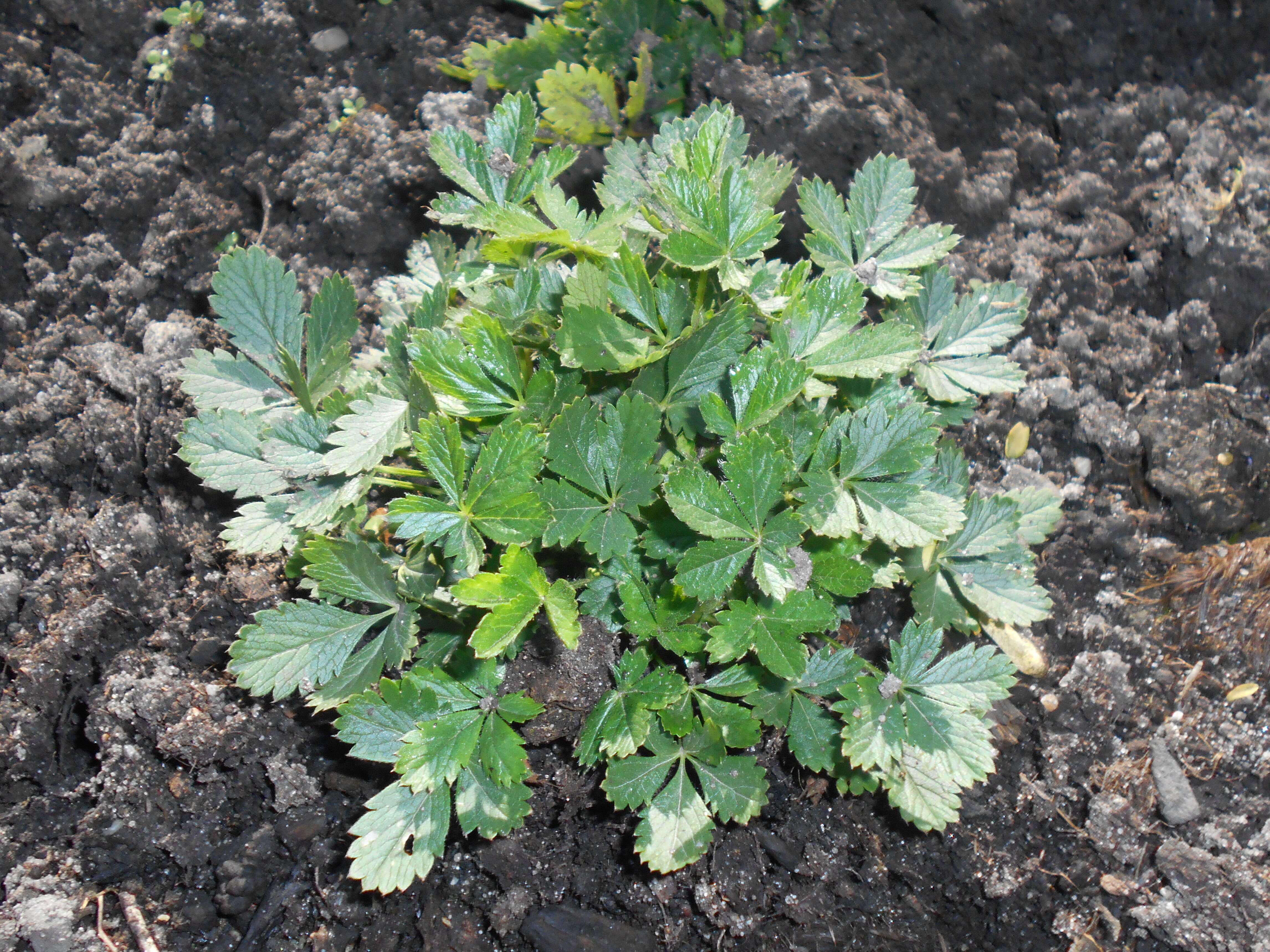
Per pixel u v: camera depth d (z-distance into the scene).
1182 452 0.40
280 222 0.45
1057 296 0.43
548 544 0.30
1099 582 0.40
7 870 0.36
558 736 0.34
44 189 0.43
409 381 0.32
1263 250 0.42
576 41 0.45
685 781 0.33
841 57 0.45
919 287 0.36
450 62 0.47
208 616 0.38
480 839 0.37
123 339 0.43
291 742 0.37
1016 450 0.42
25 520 0.39
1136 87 0.46
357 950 0.36
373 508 0.39
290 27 0.46
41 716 0.37
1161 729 0.38
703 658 0.34
